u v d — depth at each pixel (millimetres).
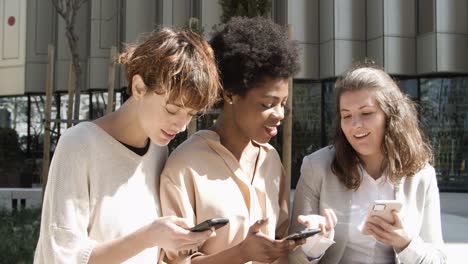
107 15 18359
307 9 17391
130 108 2107
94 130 2059
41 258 1987
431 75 17016
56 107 19141
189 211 2303
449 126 16984
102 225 2021
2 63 19750
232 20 2465
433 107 17016
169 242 1848
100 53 18328
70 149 1980
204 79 1908
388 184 2695
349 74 2695
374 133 2607
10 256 6098
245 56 2295
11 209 10680
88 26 18797
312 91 17688
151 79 1911
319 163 2760
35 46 19328
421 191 2703
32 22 19328
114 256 1883
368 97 2598
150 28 17953
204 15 16812
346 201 2691
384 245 2635
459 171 16969
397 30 16750
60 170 1959
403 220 2387
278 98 2361
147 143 2254
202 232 1849
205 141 2443
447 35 16344
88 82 18500
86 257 1876
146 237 1867
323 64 17344
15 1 19609
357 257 2658
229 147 2521
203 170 2377
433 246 2658
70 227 1917
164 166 2438
